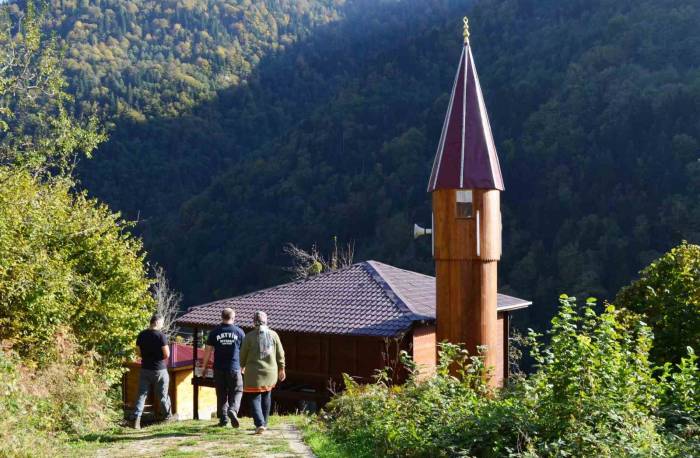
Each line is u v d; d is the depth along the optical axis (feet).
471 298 53.21
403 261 170.91
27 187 58.23
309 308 67.10
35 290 48.65
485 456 25.48
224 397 34.27
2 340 42.60
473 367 35.88
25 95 72.28
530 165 197.16
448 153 54.39
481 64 274.16
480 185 53.26
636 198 172.35
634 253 155.84
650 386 27.48
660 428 26.43
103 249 63.46
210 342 33.47
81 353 57.93
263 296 72.95
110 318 62.13
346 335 60.13
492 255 53.62
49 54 72.74
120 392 71.46
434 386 31.71
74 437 32.71
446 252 53.67
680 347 44.83
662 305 45.96
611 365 25.88
